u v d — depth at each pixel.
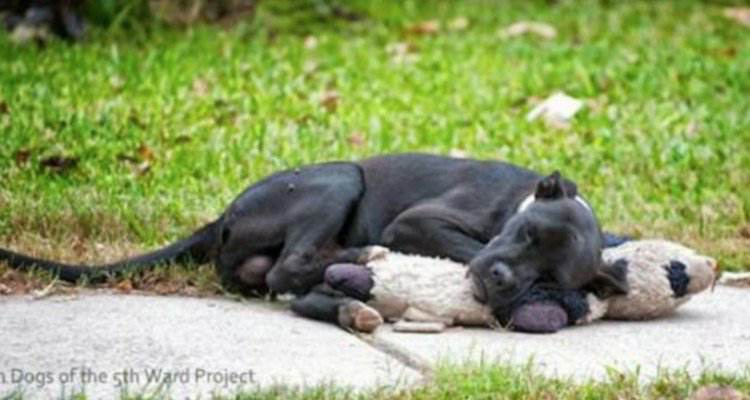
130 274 10.17
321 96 15.76
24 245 10.89
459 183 10.09
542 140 14.64
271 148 13.73
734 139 14.89
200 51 17.83
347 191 10.00
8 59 16.81
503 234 9.41
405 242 9.93
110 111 14.46
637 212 12.53
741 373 8.63
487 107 15.88
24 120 13.97
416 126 14.84
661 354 9.08
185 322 9.28
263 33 19.03
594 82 16.75
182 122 14.47
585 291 9.65
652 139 14.70
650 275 9.76
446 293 9.40
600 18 20.86
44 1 18.09
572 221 9.34
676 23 20.78
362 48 18.55
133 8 19.02
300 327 9.33
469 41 19.03
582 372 8.61
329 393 7.88
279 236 9.94
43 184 12.41
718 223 12.38
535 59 18.03
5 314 9.28
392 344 9.02
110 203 11.76
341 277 9.41
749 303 10.45
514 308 9.39
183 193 12.36
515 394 8.02
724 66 17.80
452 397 7.97
